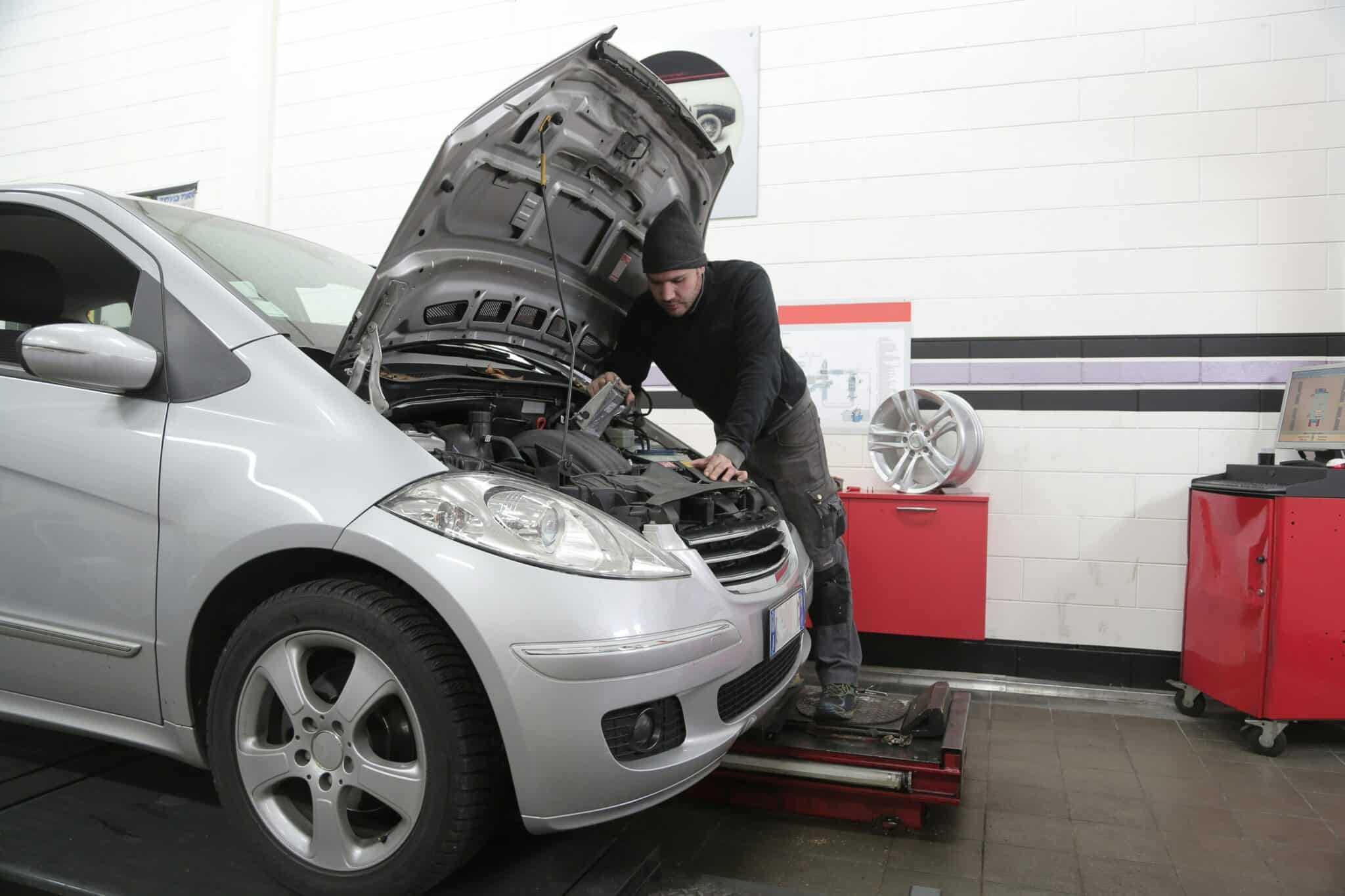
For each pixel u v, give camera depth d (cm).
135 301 155
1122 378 320
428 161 407
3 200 170
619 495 154
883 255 344
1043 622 328
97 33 489
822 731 221
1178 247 314
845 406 350
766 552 177
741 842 194
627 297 229
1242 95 308
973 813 212
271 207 436
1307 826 206
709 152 205
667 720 137
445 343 195
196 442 141
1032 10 326
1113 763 248
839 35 347
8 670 159
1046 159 326
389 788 128
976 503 312
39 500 151
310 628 132
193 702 144
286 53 431
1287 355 306
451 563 123
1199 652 294
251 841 138
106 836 150
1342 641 254
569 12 382
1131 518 320
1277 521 256
